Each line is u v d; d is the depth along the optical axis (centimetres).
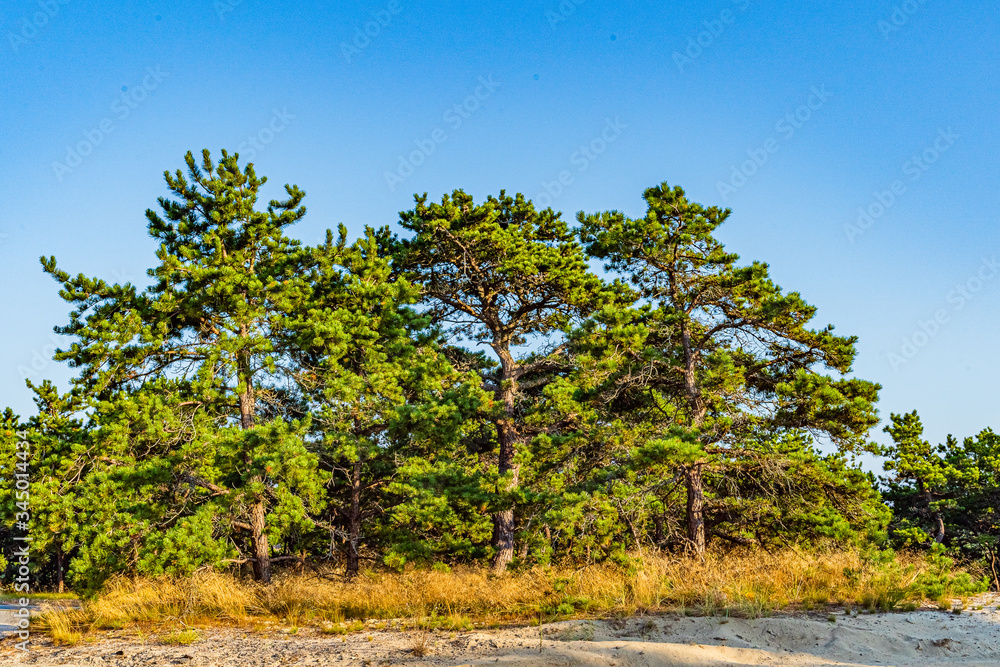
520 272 2177
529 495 1861
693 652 909
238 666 931
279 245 2209
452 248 2250
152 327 1961
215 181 2112
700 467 1808
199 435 1841
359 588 1566
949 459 3519
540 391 2433
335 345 2027
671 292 1981
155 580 1556
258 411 2200
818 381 1684
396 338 2189
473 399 2025
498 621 1213
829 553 1577
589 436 1911
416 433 1998
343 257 2266
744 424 1839
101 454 1806
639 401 1978
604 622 1114
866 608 1202
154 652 1048
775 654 927
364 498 2208
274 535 1712
